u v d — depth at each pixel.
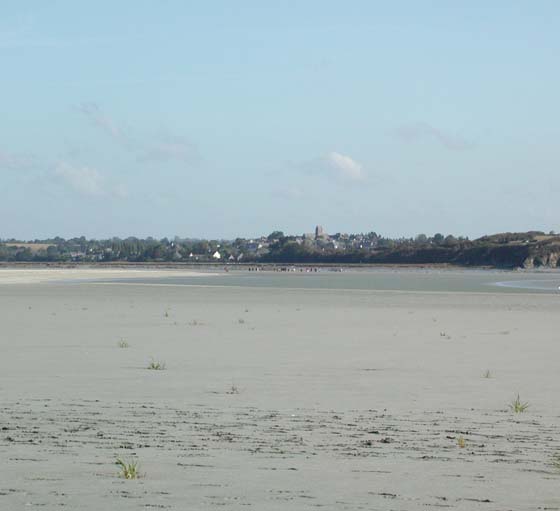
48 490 11.32
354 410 18.31
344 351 31.38
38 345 32.88
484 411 18.33
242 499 10.92
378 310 60.22
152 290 100.69
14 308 59.78
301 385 22.27
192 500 10.84
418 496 11.18
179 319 49.03
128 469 12.23
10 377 23.55
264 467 12.81
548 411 18.38
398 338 37.12
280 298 80.31
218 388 21.61
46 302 69.31
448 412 18.14
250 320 48.62
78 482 11.77
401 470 12.70
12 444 14.39
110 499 10.86
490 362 28.02
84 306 63.19
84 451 13.88
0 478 11.99
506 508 10.65
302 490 11.42
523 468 12.88
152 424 16.44
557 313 58.03
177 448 14.17
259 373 24.73
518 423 16.86
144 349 31.70
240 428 16.08
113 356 29.14
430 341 35.78
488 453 13.98
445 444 14.70
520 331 41.81
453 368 26.23
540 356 30.02
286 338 36.78
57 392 20.75
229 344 33.88
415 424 16.64
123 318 49.50
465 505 10.77
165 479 11.98
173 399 19.72
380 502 10.86
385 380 23.36
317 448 14.27
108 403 19.05
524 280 166.25
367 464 13.08
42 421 16.67
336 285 125.44
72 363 26.98
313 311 58.38
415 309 62.00
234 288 109.56
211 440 14.89
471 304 70.81
